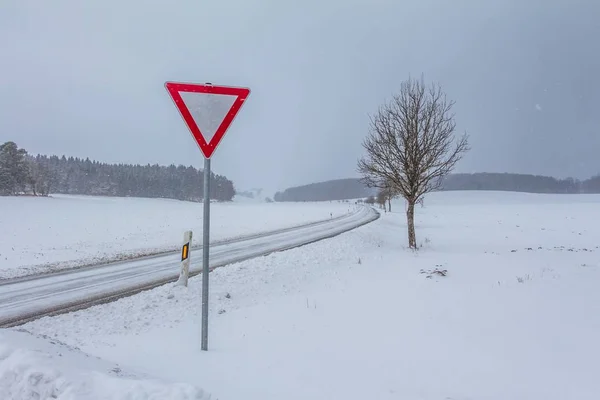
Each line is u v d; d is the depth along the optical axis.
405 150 18.19
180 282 10.03
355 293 9.19
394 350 5.33
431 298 8.25
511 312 6.92
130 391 2.91
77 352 3.94
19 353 3.21
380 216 44.38
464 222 37.47
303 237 22.84
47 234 25.55
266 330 6.52
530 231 28.12
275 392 3.93
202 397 3.01
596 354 4.93
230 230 28.34
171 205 73.25
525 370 4.57
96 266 14.33
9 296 10.01
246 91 5.14
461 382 4.29
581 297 7.83
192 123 5.01
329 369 4.65
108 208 54.47
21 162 74.25
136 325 7.22
